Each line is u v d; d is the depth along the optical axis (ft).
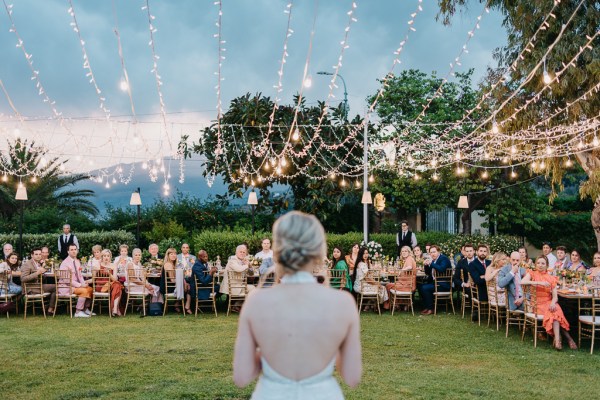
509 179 72.18
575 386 19.84
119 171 41.06
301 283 6.88
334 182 62.34
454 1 49.80
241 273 35.68
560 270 31.12
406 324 32.58
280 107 60.39
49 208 76.23
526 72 46.55
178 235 65.36
